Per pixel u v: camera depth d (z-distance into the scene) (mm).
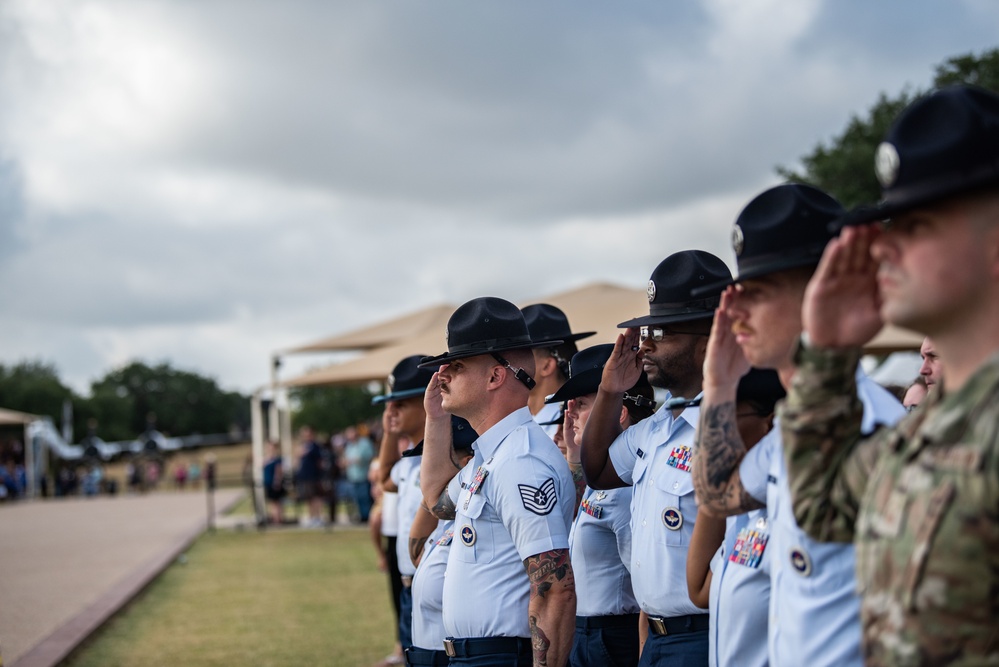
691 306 3158
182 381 146875
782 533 2115
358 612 10031
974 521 1587
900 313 1734
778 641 2119
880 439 1896
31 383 108375
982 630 1586
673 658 3146
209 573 13531
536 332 4859
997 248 1646
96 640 8930
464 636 3371
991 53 11453
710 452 2338
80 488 47656
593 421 3662
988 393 1621
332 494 20609
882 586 1715
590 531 3885
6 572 13883
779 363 2166
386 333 19141
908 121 1695
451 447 3941
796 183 2178
